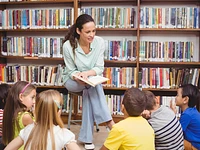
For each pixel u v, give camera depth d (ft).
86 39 8.73
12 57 12.51
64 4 12.64
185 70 11.41
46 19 12.03
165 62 11.44
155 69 11.57
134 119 5.59
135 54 11.59
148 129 5.49
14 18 12.24
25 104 6.45
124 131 5.34
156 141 6.36
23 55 12.34
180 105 7.79
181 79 11.43
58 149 4.86
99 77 8.81
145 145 5.31
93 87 9.09
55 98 5.05
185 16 11.26
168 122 6.23
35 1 12.09
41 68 12.21
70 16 11.86
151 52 11.53
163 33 12.17
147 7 12.03
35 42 12.18
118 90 12.42
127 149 5.32
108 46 11.68
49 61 13.00
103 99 9.18
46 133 4.84
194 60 12.02
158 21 11.39
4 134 6.34
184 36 12.06
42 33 12.92
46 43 12.10
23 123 6.18
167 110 6.45
